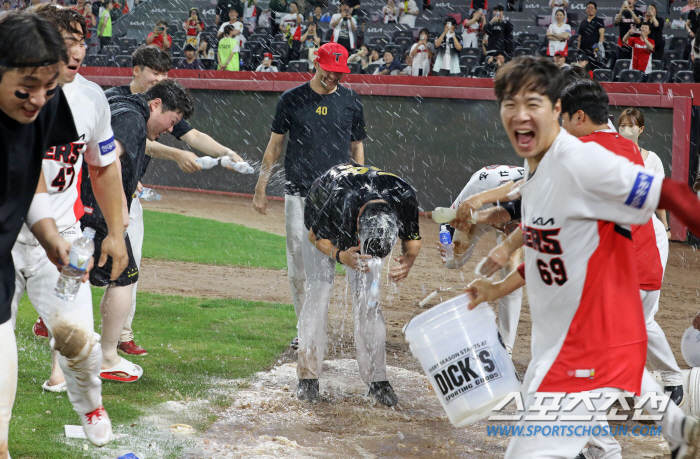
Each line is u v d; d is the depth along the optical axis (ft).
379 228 11.60
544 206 7.26
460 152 41.93
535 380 7.49
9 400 7.97
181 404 12.39
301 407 12.62
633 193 6.75
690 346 13.20
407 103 43.06
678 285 26.37
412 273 26.71
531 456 7.30
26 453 9.87
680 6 50.65
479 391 8.52
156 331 17.02
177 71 48.98
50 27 6.94
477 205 9.89
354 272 12.66
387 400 12.91
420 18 55.98
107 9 60.23
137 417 11.64
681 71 39.17
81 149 9.50
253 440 10.99
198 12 59.57
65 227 9.98
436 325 8.71
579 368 7.24
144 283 22.58
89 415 9.46
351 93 17.29
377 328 12.91
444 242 14.70
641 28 41.63
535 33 51.29
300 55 52.37
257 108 47.47
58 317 8.96
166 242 30.71
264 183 17.95
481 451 10.90
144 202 44.96
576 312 7.30
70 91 9.22
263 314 19.30
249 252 29.40
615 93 36.70
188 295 21.27
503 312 14.93
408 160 43.45
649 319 12.12
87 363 9.07
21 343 15.16
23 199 7.78
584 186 6.93
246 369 14.56
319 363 13.10
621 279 7.29
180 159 15.11
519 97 7.12
